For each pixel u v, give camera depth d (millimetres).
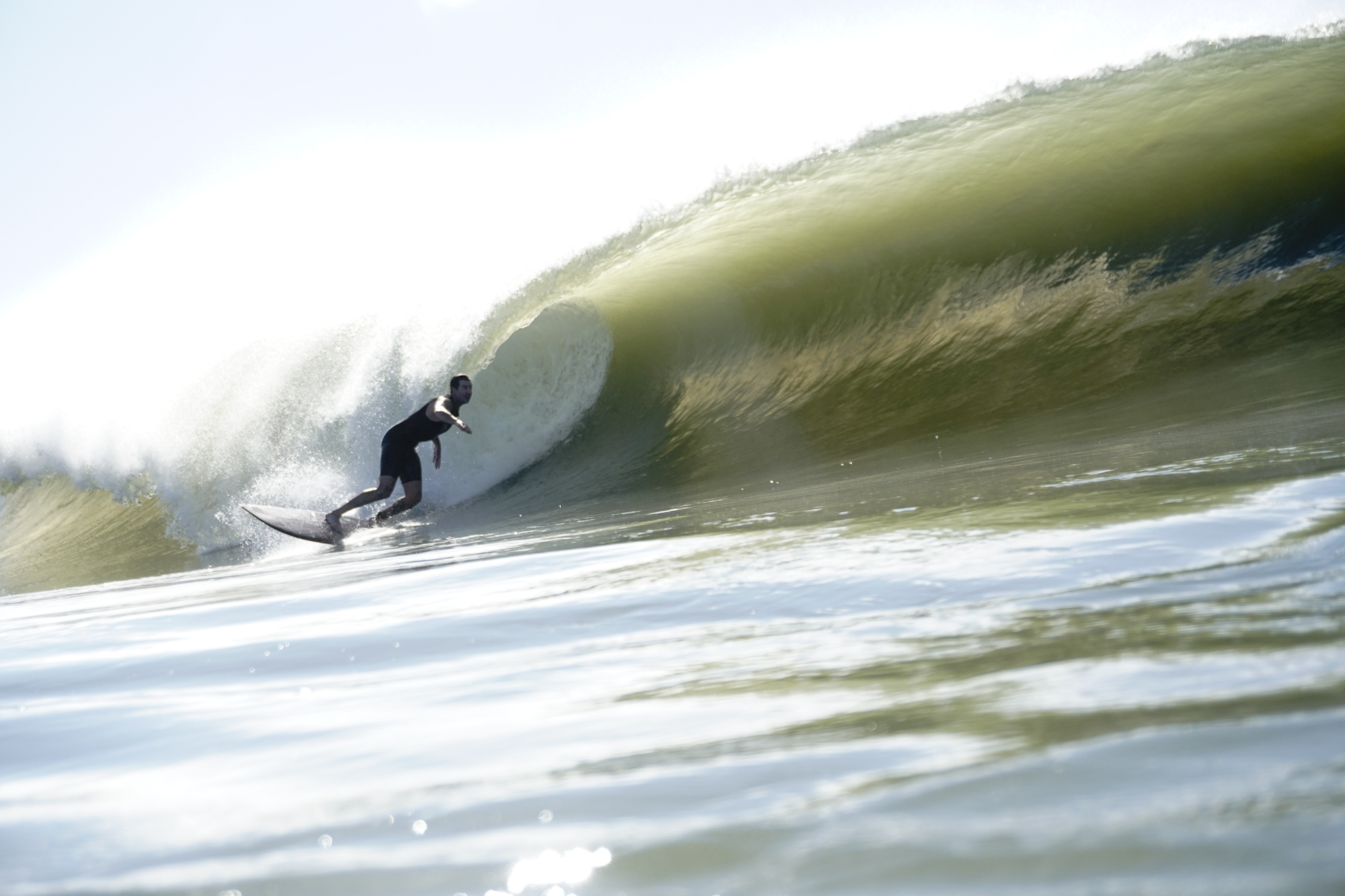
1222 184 38000
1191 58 48062
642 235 53062
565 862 3305
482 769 4691
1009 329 38031
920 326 40938
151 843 4148
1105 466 16969
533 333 48375
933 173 48000
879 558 10445
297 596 16125
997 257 41500
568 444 46312
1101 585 7516
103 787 5266
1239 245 35625
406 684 7336
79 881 3770
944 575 8875
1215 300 33750
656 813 3674
